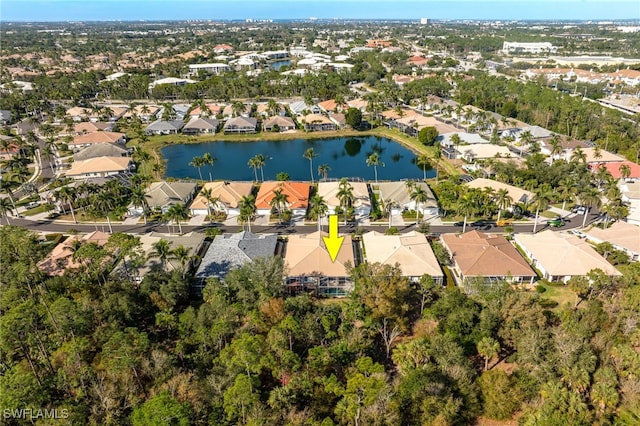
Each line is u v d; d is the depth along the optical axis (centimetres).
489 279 8869
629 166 14375
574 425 5234
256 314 6994
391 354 7062
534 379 6078
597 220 11569
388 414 5406
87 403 5638
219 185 13162
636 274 7894
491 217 11900
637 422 5422
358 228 11138
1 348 5991
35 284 7975
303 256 9194
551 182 13500
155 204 12450
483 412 6062
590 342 6650
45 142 19038
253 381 5694
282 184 13125
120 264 8888
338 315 7450
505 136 18450
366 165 16988
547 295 8550
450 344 6359
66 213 12562
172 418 5025
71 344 6341
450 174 15200
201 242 10288
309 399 5906
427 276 8256
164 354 6228
